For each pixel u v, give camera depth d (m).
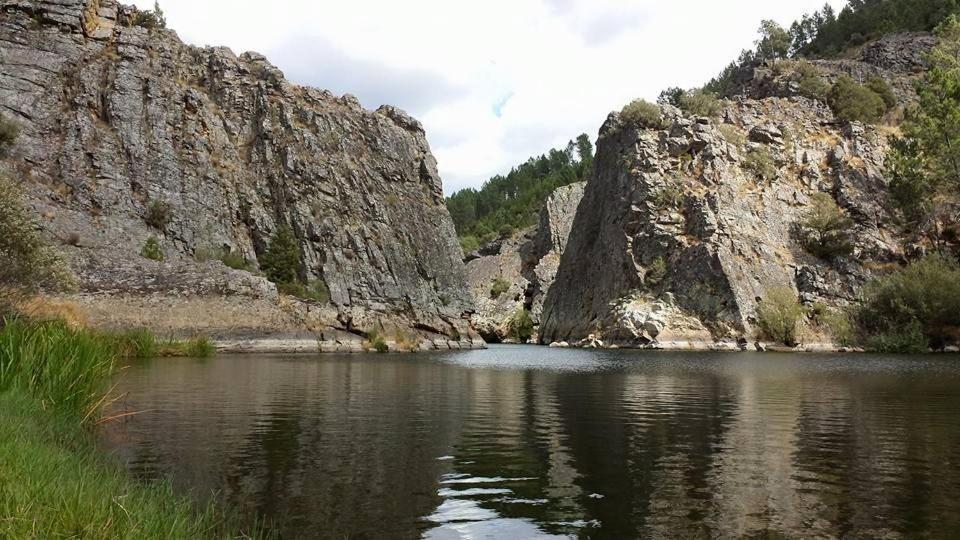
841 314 84.69
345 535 8.10
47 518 5.85
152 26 84.81
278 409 19.73
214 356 50.88
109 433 14.70
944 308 75.19
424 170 102.25
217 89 87.00
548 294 133.50
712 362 51.94
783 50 142.00
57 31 74.69
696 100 115.81
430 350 80.94
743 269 88.19
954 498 9.90
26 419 10.73
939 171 88.56
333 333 70.12
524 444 14.35
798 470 11.84
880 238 93.69
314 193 83.38
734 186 97.88
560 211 164.38
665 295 91.88
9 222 36.12
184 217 73.19
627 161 106.44
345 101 97.88
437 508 9.33
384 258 85.44
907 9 156.75
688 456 13.09
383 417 18.50
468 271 169.88
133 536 6.04
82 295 52.66
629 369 42.44
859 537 8.10
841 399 23.55
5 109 67.00
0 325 33.50
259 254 78.56
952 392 26.05
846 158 104.94
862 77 133.38
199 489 10.08
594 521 8.79
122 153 72.06
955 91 86.00
